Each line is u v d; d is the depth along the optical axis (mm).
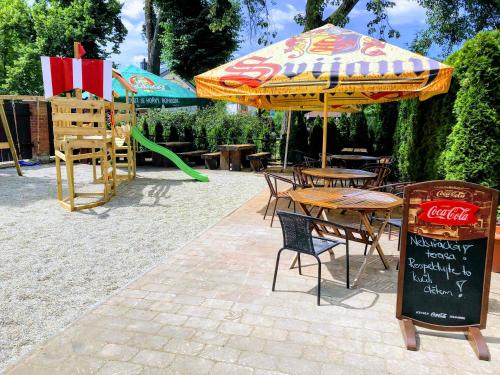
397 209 7219
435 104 7059
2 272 4145
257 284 3834
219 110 16938
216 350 2727
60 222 6160
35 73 26078
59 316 3232
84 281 3941
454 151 5566
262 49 6840
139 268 4305
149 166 13891
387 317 3217
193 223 6199
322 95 8531
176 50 22703
